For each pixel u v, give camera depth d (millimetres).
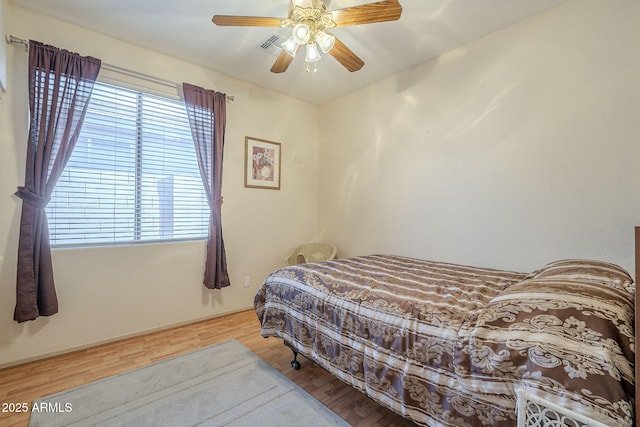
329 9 2016
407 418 1221
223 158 3039
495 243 2285
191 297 2859
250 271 3297
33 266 2016
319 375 1947
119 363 2072
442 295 1451
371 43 2436
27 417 1528
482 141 2350
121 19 2168
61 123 2131
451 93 2543
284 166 3561
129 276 2500
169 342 2426
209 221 2885
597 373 776
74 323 2248
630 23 1715
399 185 2963
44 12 2082
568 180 1940
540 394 836
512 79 2180
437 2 1946
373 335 1384
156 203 2672
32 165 2021
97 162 2363
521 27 2133
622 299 986
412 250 2852
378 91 3156
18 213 2029
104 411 1567
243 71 2965
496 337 985
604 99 1802
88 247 2314
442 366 1124
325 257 3594
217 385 1809
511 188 2197
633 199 1717
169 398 1681
